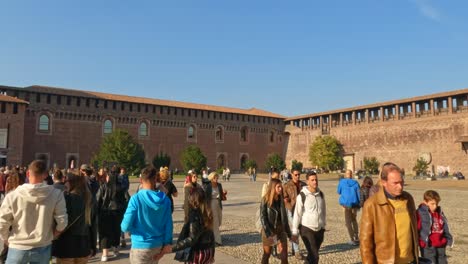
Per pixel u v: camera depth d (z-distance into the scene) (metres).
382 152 64.81
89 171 9.16
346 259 8.40
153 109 66.12
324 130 75.00
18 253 4.37
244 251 9.20
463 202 21.73
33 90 54.00
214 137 73.00
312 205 6.78
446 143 56.25
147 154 64.25
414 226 3.95
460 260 8.27
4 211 4.39
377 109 67.56
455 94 55.38
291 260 8.37
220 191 10.01
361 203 10.24
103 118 60.44
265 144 80.44
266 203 6.71
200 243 5.46
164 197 5.11
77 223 5.20
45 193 4.51
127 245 10.02
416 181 44.06
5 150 47.69
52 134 55.31
